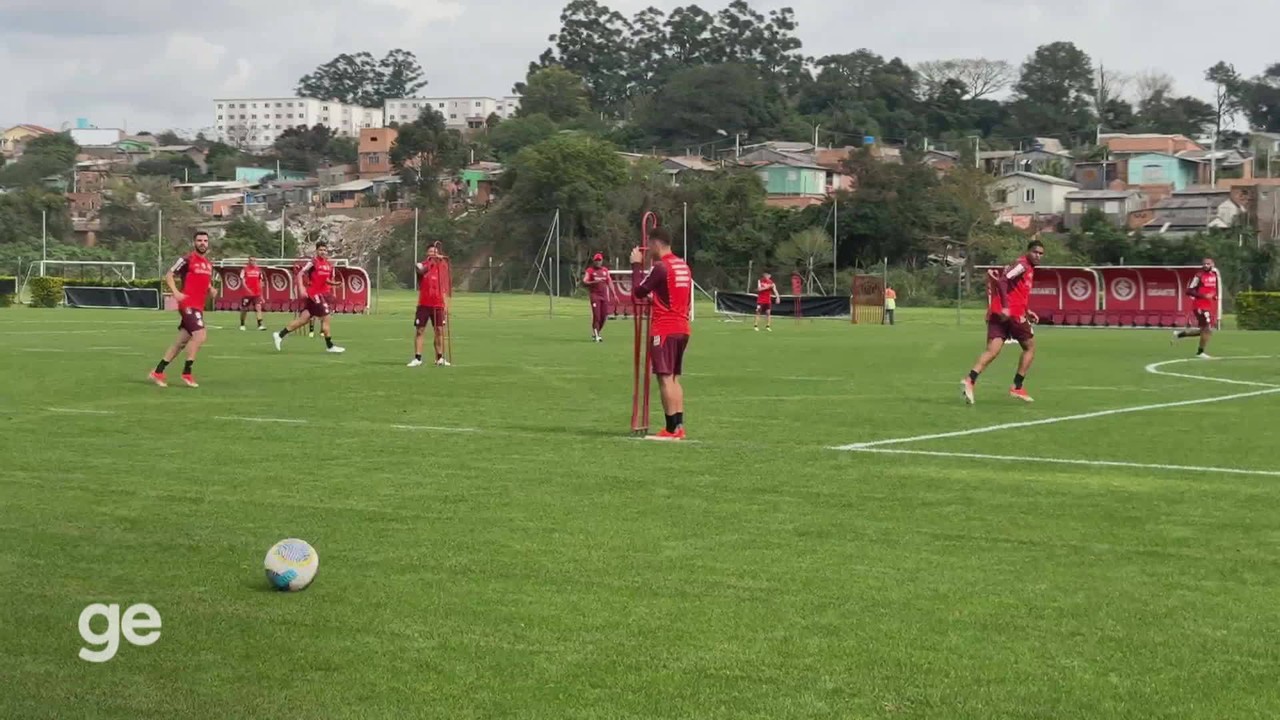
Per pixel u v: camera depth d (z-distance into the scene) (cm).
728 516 881
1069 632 617
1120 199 9519
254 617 638
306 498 938
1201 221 8875
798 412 1529
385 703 524
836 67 15125
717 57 16225
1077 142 13750
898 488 992
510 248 8831
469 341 3156
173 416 1428
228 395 1675
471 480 1018
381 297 6981
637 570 730
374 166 13925
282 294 5197
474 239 9075
